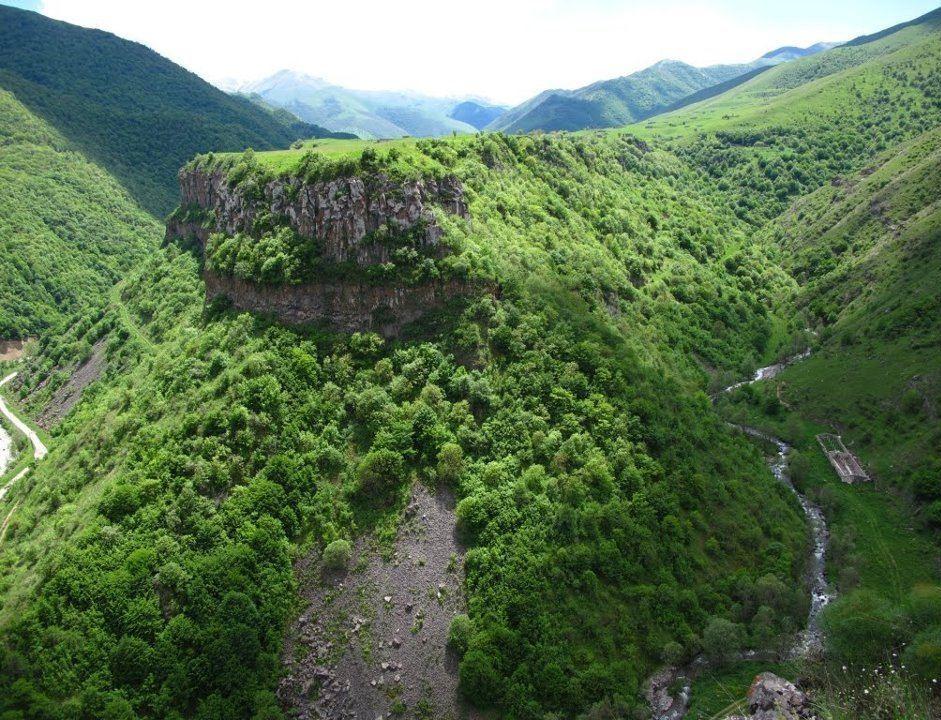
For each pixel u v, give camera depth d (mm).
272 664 80250
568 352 112562
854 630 82062
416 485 97062
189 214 179250
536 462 98875
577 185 191375
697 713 80750
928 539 115312
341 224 115750
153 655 75250
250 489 92000
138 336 157750
